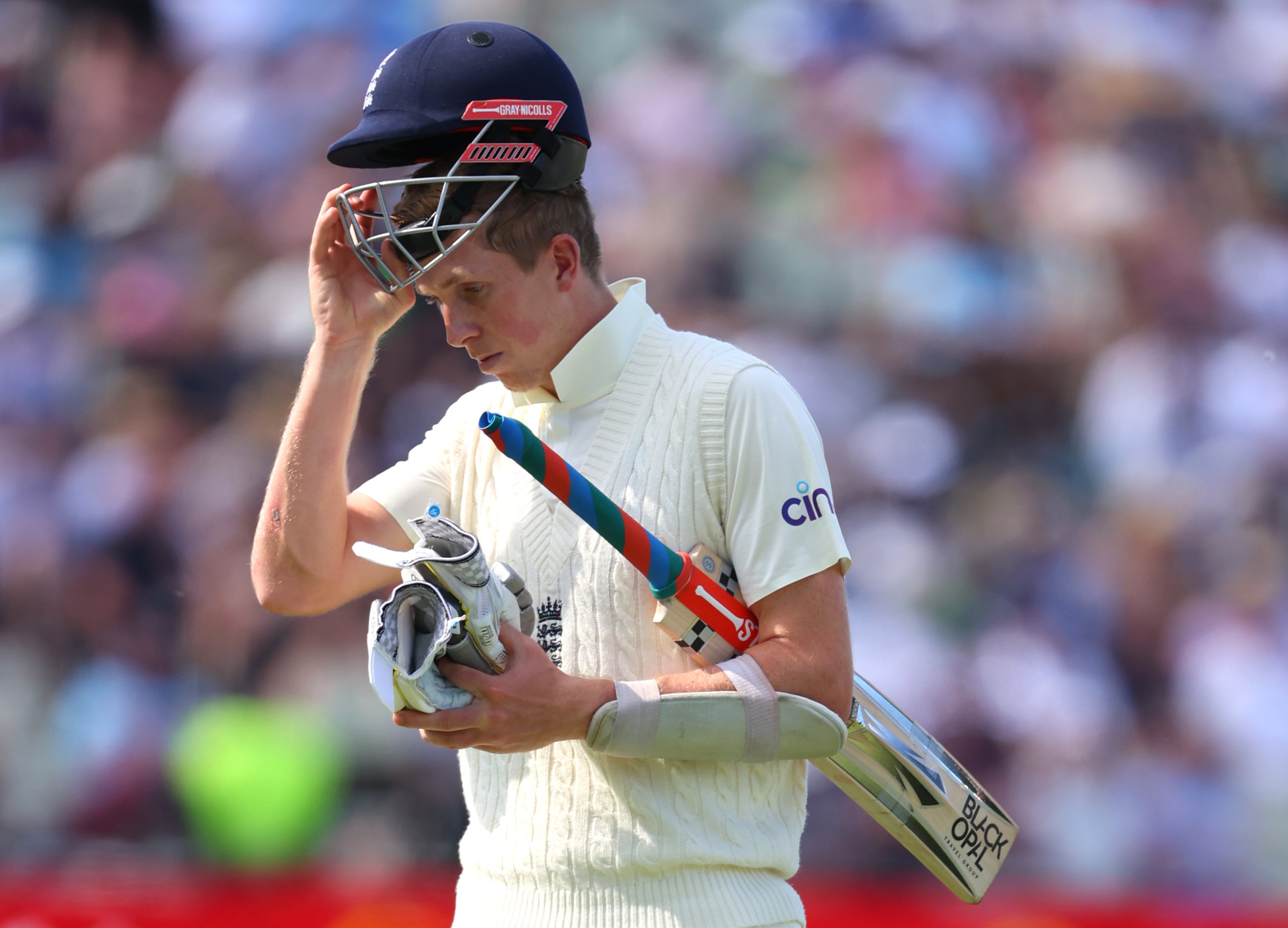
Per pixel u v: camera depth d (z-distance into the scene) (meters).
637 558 6.65
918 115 29.28
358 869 18.45
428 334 24.83
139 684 22.30
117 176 30.20
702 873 6.93
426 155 7.04
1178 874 20.36
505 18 31.34
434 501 7.75
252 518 23.77
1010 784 21.16
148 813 20.73
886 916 17.59
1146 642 23.31
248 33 31.48
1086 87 30.52
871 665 21.83
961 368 26.34
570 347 7.22
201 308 27.44
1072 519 24.59
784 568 6.85
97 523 24.38
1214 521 24.41
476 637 6.39
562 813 6.98
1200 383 26.02
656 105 29.62
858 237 27.78
